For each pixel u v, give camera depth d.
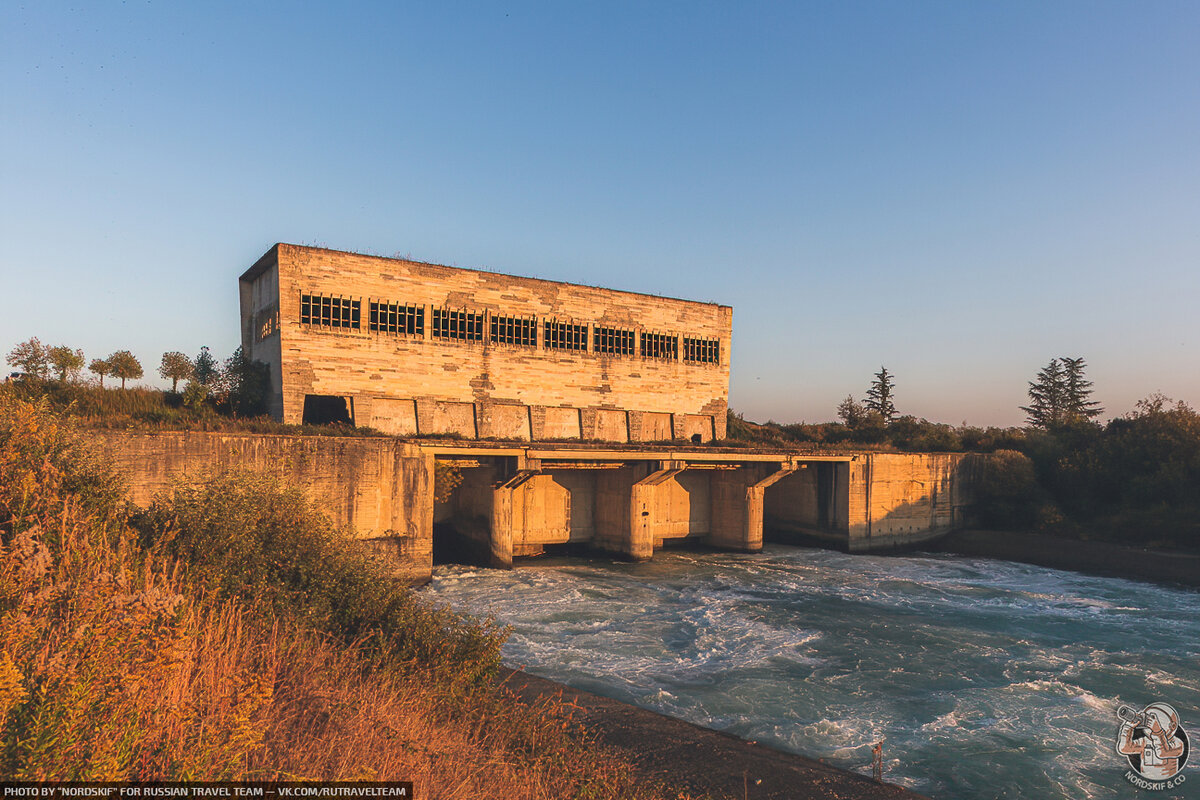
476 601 37.00
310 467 33.88
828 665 28.00
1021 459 65.94
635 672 26.30
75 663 6.77
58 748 5.99
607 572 46.88
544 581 42.47
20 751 5.91
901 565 53.53
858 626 34.41
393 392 46.06
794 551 59.00
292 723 9.45
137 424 32.59
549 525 52.84
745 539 57.31
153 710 7.12
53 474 13.19
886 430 82.94
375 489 36.28
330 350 43.78
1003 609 39.03
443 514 49.28
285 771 7.67
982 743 20.48
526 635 31.02
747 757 17.53
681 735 18.67
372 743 9.39
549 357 53.25
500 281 51.22
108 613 7.89
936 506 63.38
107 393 39.50
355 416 44.44
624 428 57.41
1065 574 50.59
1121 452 62.97
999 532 61.59
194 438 30.20
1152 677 26.83
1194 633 33.84
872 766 18.62
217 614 11.98
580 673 25.83
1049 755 19.75
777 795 15.46
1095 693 25.00
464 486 47.88
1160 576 47.94
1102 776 18.62
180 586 11.95
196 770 6.59
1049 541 57.00
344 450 35.06
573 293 54.91
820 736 20.72
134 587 10.12
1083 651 30.42
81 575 9.14
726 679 25.91
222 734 7.44
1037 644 31.52
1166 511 56.84
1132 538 56.19
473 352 49.66
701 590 42.47
